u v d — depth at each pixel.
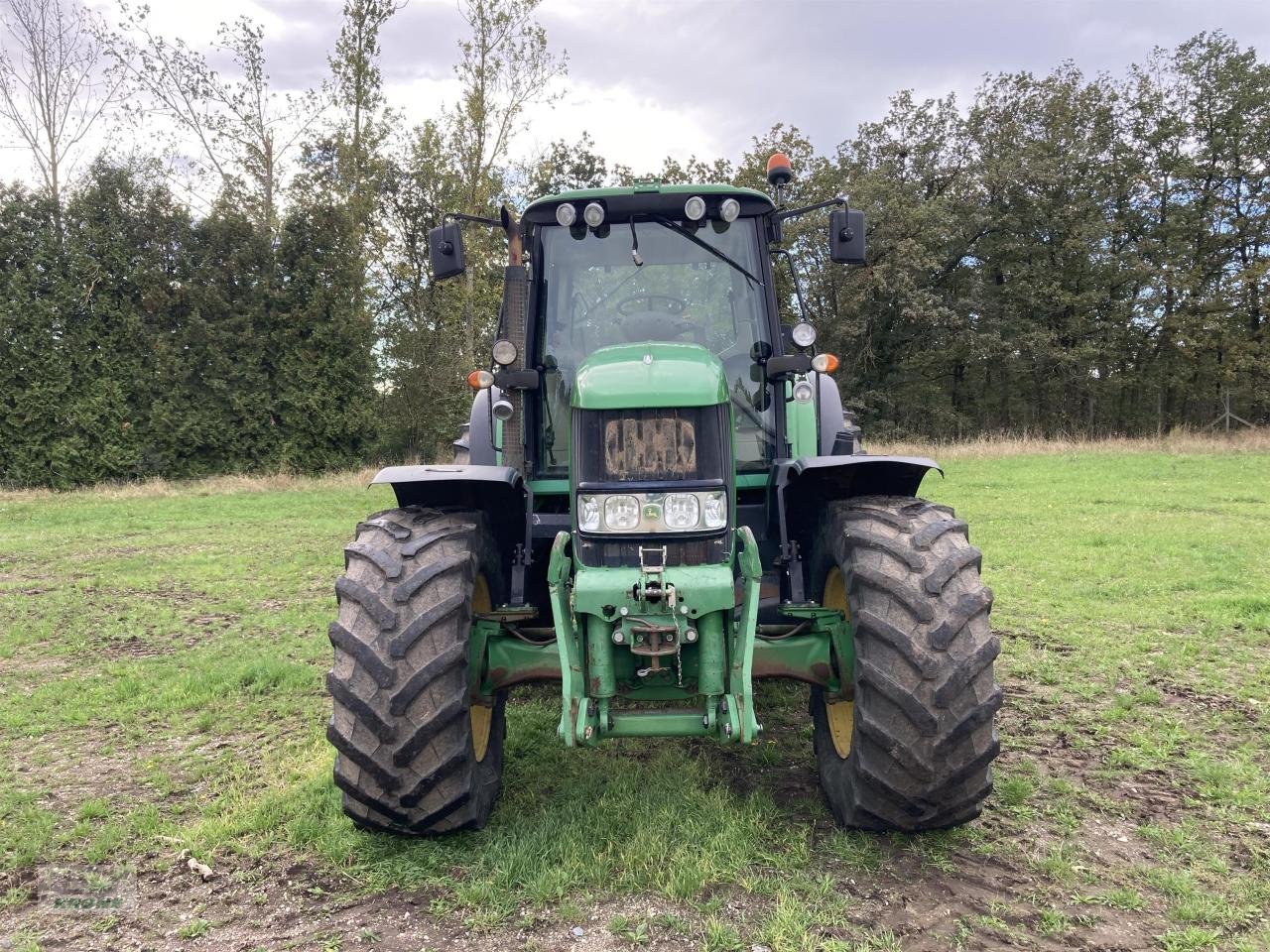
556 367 4.13
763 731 4.25
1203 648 5.36
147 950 2.61
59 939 2.68
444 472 3.29
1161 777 3.64
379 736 2.81
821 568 3.48
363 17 22.22
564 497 4.13
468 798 2.98
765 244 4.16
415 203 25.72
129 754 4.22
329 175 22.80
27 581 8.54
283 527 12.20
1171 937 2.53
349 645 2.87
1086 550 8.28
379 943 2.58
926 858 2.98
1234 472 15.29
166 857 3.18
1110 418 33.78
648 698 3.08
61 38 21.84
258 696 5.02
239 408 20.02
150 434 19.59
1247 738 4.04
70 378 18.66
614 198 4.05
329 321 20.98
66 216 19.02
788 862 2.93
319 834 3.23
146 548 10.41
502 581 3.72
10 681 5.38
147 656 5.86
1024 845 3.09
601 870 2.87
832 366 3.86
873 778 2.86
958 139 29.94
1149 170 30.84
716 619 2.95
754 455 4.08
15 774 3.98
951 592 2.84
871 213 26.67
